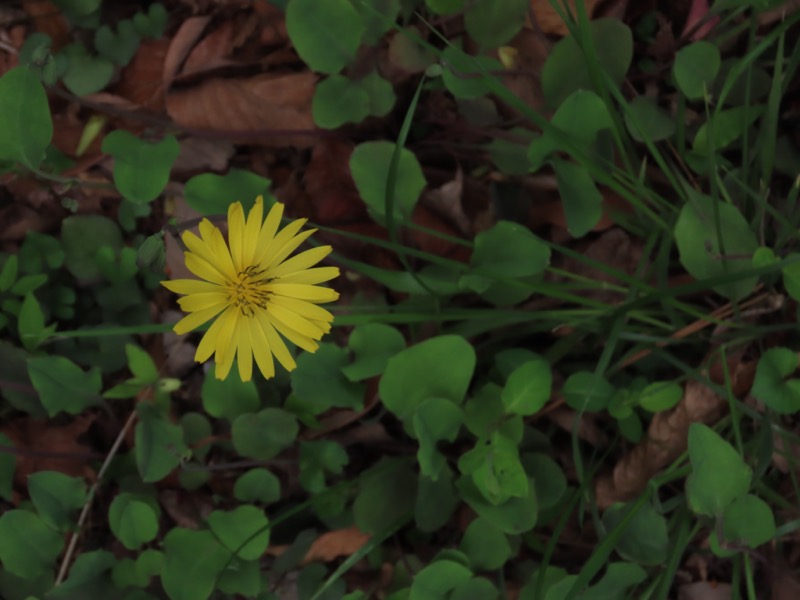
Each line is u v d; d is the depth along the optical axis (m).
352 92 0.39
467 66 0.38
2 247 0.41
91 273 0.40
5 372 0.39
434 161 0.41
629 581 0.37
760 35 0.40
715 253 0.38
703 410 0.39
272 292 0.34
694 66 0.38
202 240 0.34
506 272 0.38
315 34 0.39
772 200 0.39
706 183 0.40
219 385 0.39
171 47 0.41
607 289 0.40
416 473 0.39
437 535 0.40
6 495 0.38
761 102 0.39
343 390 0.39
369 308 0.38
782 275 0.38
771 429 0.37
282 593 0.39
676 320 0.39
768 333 0.39
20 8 0.41
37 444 0.40
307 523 0.40
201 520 0.40
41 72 0.37
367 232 0.41
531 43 0.40
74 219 0.40
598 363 0.38
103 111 0.41
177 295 0.41
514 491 0.37
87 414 0.40
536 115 0.36
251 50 0.41
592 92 0.37
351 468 0.40
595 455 0.40
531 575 0.38
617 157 0.40
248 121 0.41
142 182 0.38
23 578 0.38
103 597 0.38
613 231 0.40
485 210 0.41
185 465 0.39
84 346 0.40
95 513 0.40
